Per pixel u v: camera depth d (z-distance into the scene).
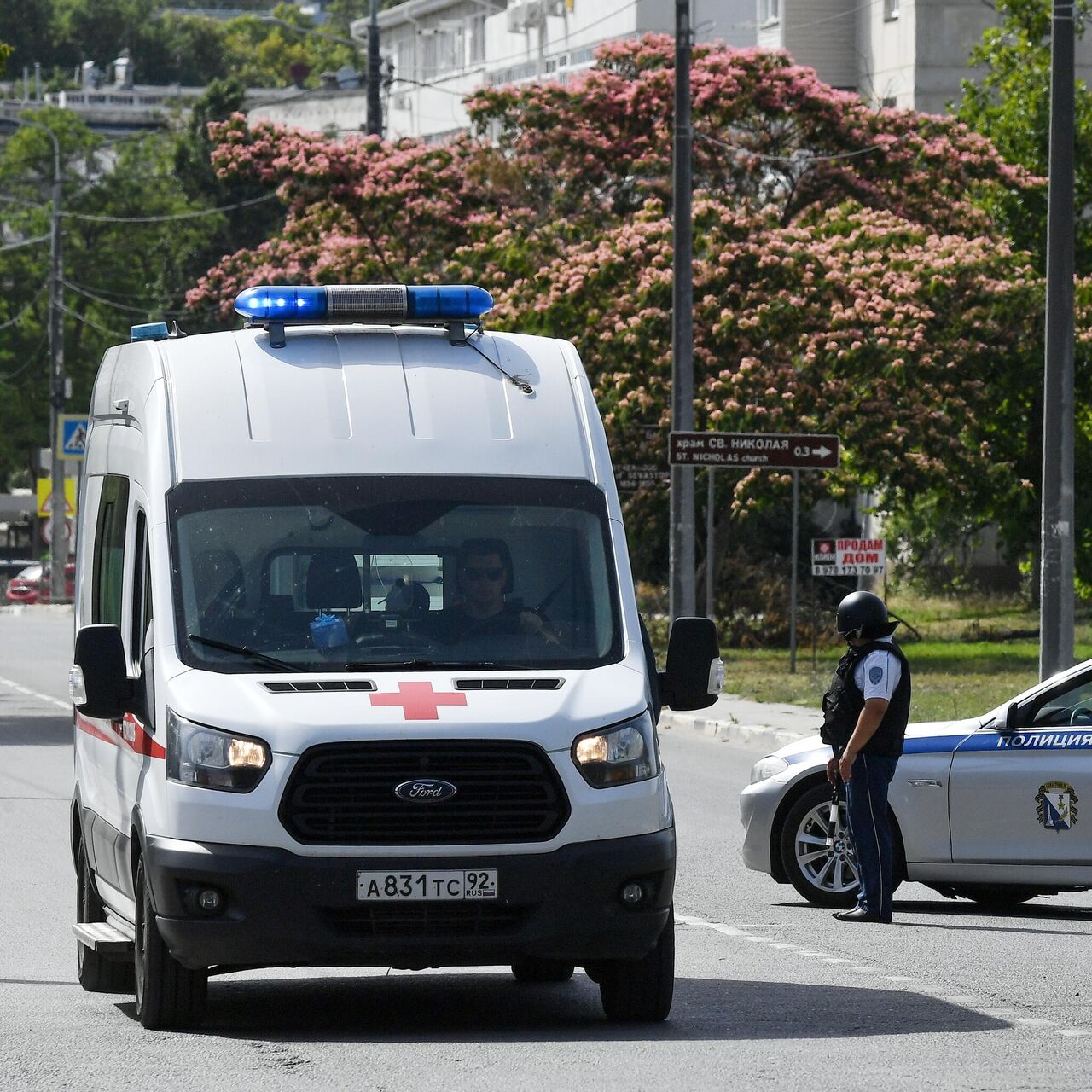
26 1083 31.38
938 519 160.12
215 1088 30.86
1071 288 81.75
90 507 44.31
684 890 54.97
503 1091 30.22
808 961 43.50
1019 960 43.69
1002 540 156.75
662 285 136.38
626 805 34.09
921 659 136.62
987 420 146.12
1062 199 81.56
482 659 35.75
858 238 146.25
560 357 39.94
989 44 175.12
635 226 142.25
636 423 142.88
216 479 37.25
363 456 37.66
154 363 39.12
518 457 38.00
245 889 33.22
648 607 165.12
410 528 36.84
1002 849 50.09
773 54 160.38
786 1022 36.38
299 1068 32.31
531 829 33.69
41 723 107.44
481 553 36.78
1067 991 39.56
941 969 42.38
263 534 36.66
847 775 49.25
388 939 33.47
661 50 164.75
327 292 39.38
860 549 121.25
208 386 38.41
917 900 54.69
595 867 33.72
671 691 37.16
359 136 173.50
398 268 168.75
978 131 175.00
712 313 138.25
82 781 43.91
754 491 138.88
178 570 36.28
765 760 53.81
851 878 52.12
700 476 149.75
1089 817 49.28
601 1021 36.91
